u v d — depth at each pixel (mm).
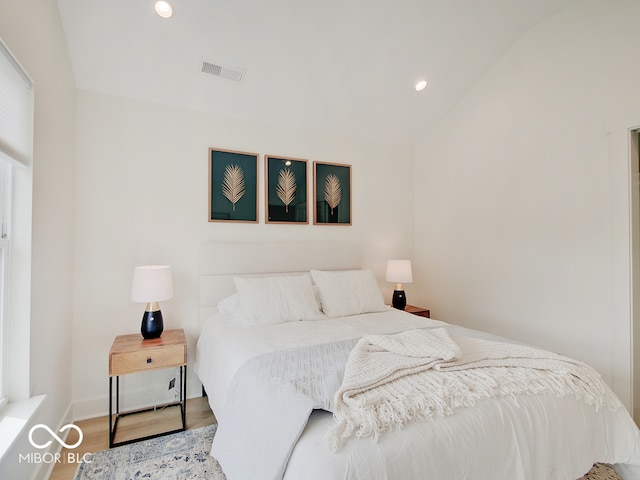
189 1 1985
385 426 984
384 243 3709
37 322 1627
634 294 2139
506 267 2902
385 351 1494
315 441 949
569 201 2457
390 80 2877
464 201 3303
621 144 2176
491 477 1030
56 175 1913
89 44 2119
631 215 2137
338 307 2621
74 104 2287
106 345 2373
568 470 1206
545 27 2594
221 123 2840
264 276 2865
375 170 3668
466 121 3264
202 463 1775
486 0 2346
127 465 1759
